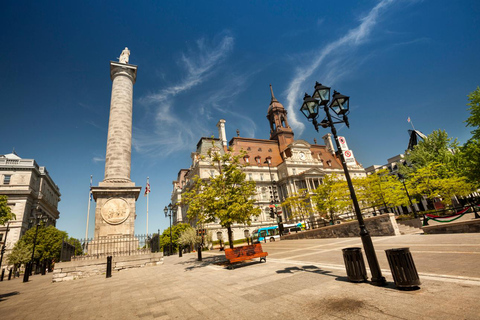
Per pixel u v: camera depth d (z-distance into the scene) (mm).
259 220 57844
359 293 5805
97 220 20219
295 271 9406
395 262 5871
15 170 54469
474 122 26609
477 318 3785
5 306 9352
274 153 71375
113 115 24859
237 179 16688
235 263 13953
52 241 44031
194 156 64125
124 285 11352
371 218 21344
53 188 74000
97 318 6258
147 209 44656
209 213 16312
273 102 80062
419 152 40406
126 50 28672
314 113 8945
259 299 6230
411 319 4066
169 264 19328
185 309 6180
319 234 26750
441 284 5770
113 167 22875
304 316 4746
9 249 43875
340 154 7984
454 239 13055
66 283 14945
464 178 29797
